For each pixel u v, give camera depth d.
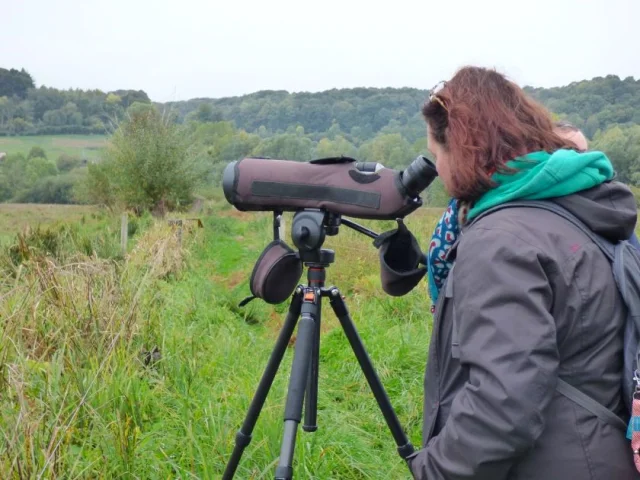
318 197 2.30
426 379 1.89
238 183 2.36
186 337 5.36
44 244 9.03
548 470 1.57
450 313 1.78
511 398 1.45
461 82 1.84
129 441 3.22
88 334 4.46
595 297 1.60
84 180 25.42
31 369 3.77
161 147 22.81
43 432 2.94
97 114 129.62
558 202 1.71
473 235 1.66
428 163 2.12
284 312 7.60
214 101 106.62
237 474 3.24
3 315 4.39
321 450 3.44
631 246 1.75
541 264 1.58
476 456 1.51
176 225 13.37
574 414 1.58
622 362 1.62
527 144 1.76
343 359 5.27
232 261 12.16
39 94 135.38
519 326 1.51
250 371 4.82
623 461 1.59
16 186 65.31
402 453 2.47
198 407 3.87
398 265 2.33
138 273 7.07
